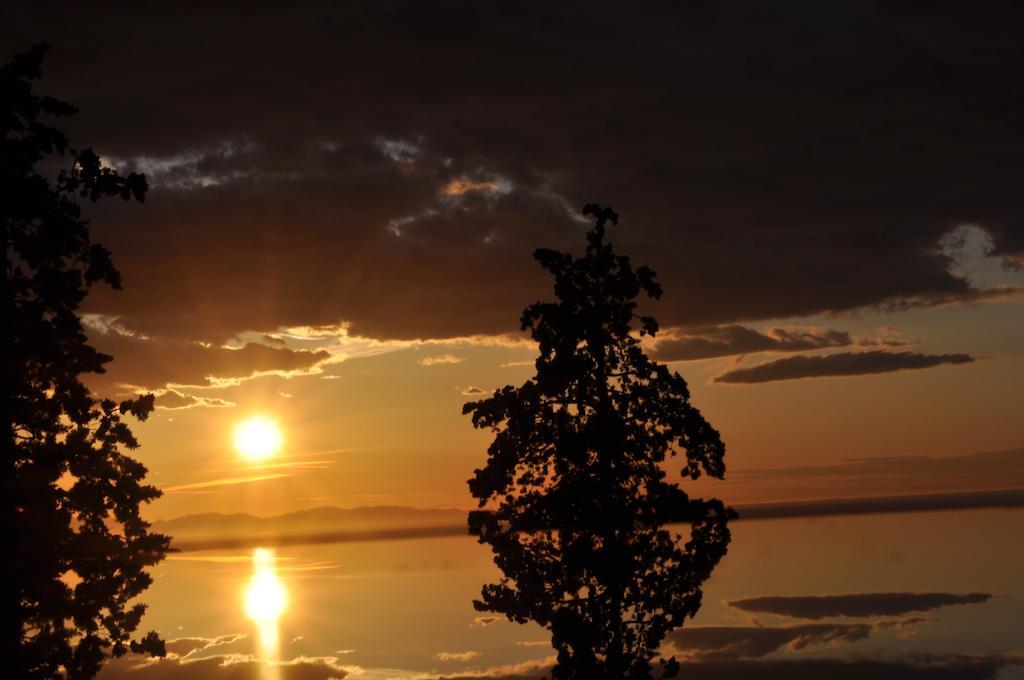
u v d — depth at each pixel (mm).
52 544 22781
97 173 23359
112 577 23422
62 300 23484
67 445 23094
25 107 22578
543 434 28344
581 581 28125
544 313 28688
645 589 27719
